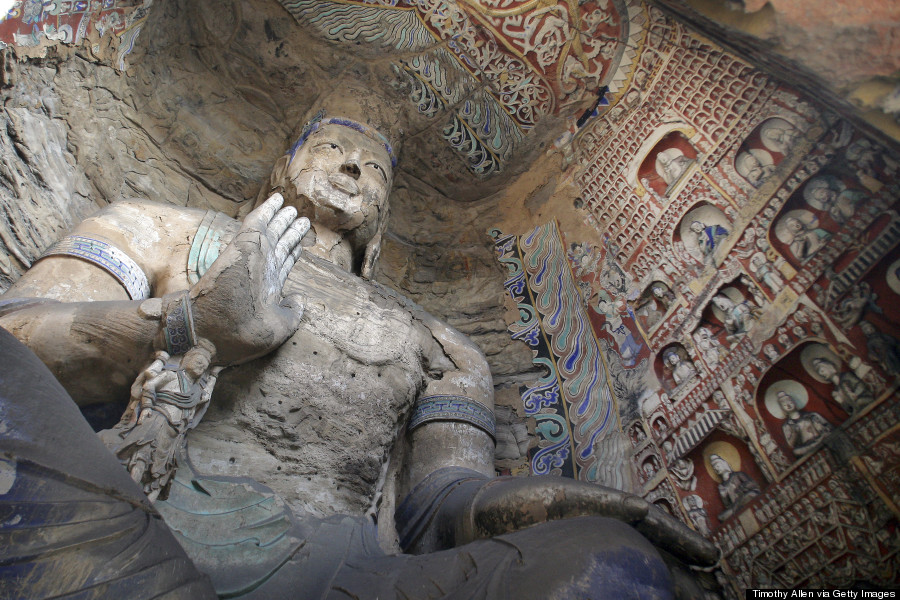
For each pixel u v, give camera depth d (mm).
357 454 3777
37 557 1874
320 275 4430
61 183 4320
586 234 5438
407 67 5879
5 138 4004
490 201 6289
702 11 3838
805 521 3285
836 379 3395
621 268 5000
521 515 2984
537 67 5672
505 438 4902
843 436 3270
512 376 5250
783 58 3441
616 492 2930
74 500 2051
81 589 1918
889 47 2838
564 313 5332
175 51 5430
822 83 3295
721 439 3828
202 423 3490
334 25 5695
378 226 5242
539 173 6016
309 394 3783
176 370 2982
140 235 4070
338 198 4941
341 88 5797
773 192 4027
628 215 5086
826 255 3639
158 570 2131
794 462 3434
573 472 4586
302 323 3990
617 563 2445
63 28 4266
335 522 3414
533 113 5883
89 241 3791
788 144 3994
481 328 5637
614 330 4863
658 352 4445
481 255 6121
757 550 3420
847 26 2975
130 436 2682
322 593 2992
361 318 4281
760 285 3955
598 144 5496
